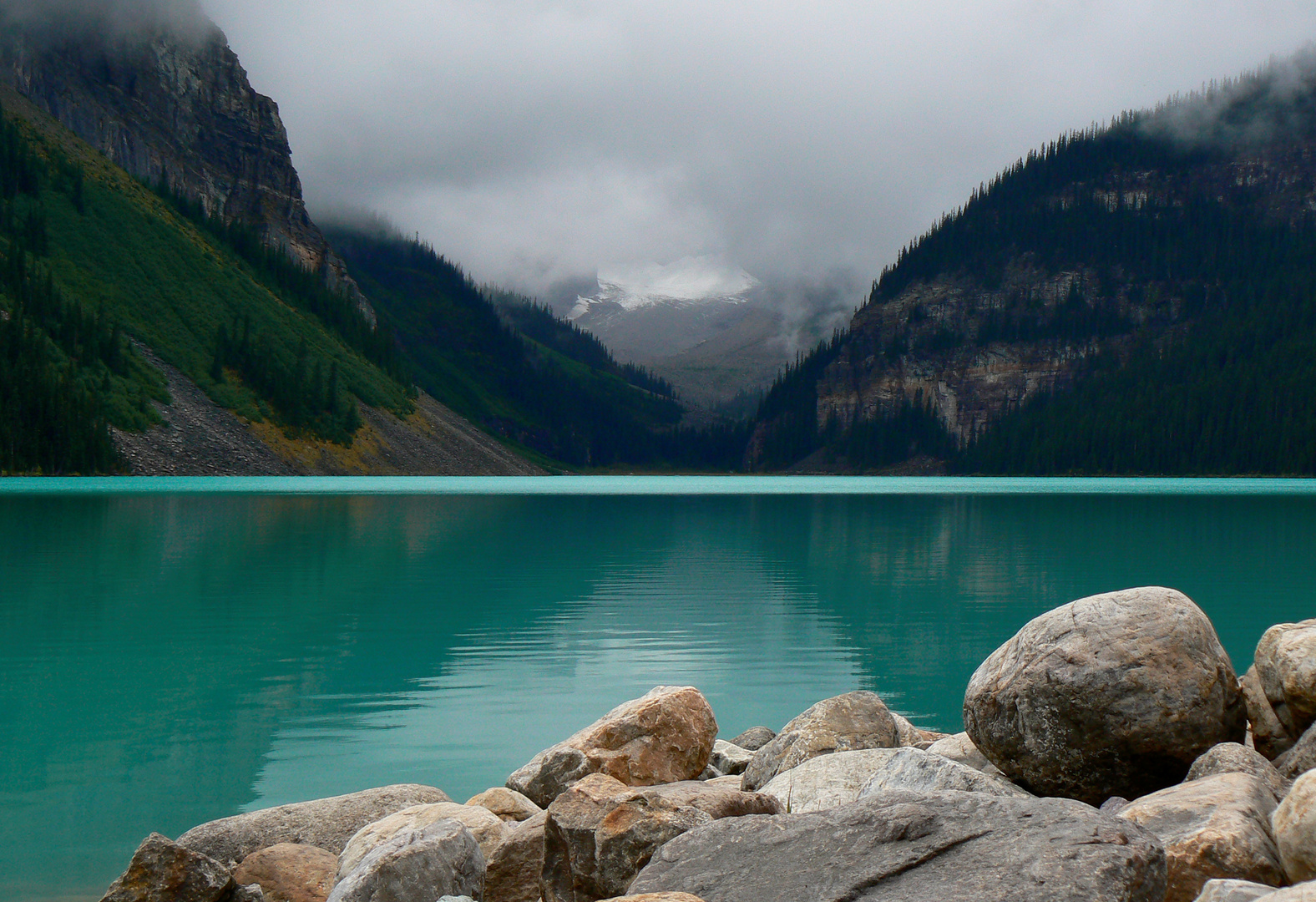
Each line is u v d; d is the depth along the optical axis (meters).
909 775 7.20
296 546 34.69
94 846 8.43
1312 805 4.74
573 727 12.32
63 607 21.03
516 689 14.27
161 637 17.92
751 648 17.44
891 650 17.36
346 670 15.45
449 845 6.24
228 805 9.47
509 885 6.58
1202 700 6.84
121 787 9.93
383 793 8.67
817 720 9.53
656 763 8.48
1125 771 6.87
